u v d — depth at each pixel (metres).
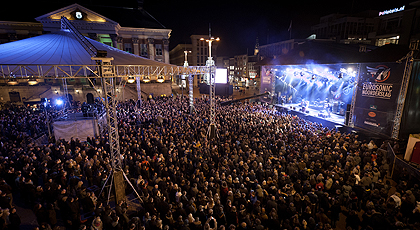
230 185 9.63
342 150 13.00
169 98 36.88
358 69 19.88
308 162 11.47
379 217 7.01
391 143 15.56
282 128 17.86
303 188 9.20
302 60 26.27
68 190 9.78
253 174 10.05
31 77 9.95
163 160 11.83
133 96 39.94
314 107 31.33
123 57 15.86
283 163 11.62
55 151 13.32
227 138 15.70
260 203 8.77
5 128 17.44
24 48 13.82
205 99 34.44
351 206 8.36
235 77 99.50
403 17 32.78
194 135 17.52
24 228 8.41
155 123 19.38
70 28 14.89
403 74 16.09
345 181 10.03
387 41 37.28
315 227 6.79
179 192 8.67
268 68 35.28
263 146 13.44
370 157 11.94
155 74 15.47
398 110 16.52
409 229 6.63
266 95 36.41
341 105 27.05
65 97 30.77
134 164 12.14
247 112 23.62
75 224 8.01
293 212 7.68
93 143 15.58
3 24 40.72
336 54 23.45
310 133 16.12
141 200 9.91
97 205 8.04
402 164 11.52
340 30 55.66
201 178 10.02
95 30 43.41
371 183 9.49
